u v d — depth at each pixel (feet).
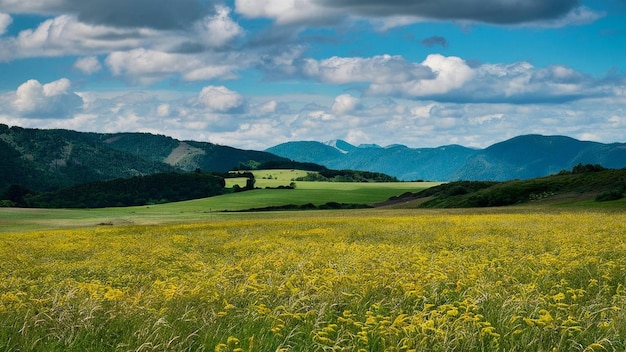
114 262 73.00
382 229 129.70
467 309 35.40
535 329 32.32
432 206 384.27
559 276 49.98
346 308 39.40
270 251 84.38
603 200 271.90
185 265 68.74
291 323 35.47
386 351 29.71
